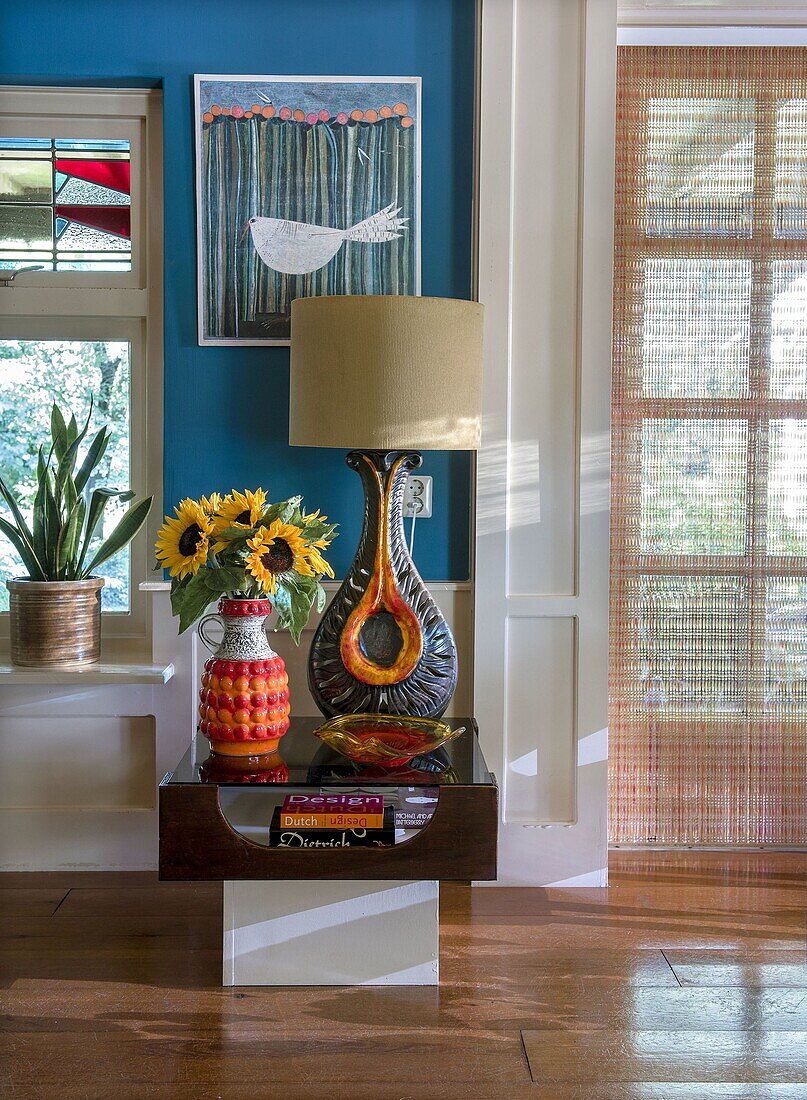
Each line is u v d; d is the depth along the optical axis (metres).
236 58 2.71
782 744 3.05
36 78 2.75
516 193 2.72
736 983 2.28
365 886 2.25
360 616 2.45
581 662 2.80
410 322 2.27
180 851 2.13
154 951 2.40
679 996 2.22
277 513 2.32
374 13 2.71
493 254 2.71
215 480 2.79
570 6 2.68
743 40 2.86
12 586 2.71
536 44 2.69
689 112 2.93
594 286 2.72
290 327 2.66
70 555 2.73
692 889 2.80
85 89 2.82
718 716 3.04
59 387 2.97
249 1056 1.99
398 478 2.46
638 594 3.03
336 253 2.74
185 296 2.75
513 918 2.61
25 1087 1.88
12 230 2.94
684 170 2.94
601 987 2.25
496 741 2.81
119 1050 2.00
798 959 2.39
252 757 2.30
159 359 2.94
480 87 2.69
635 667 3.03
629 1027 2.10
